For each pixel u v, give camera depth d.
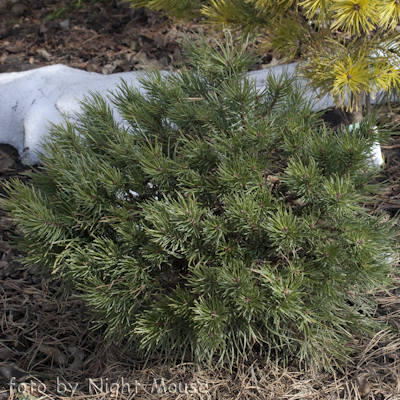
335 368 2.05
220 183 1.79
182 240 1.75
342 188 1.64
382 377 1.97
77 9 5.27
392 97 3.32
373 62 2.15
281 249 1.77
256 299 1.64
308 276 1.78
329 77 2.12
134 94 2.18
